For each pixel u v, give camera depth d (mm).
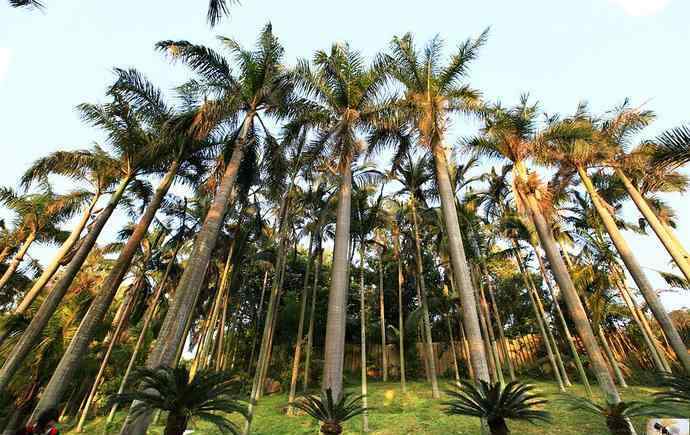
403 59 11109
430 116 10203
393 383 16562
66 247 11805
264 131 11398
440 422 9328
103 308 8570
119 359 15055
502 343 16359
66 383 7590
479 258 16156
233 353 20500
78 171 11602
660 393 5953
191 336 20578
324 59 11820
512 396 5527
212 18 5773
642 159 10414
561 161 11695
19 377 11594
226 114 9695
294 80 11383
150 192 12820
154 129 10688
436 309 18250
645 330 14844
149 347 16484
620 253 10219
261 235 16609
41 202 14320
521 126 10977
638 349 16891
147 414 6215
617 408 5699
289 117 11438
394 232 17078
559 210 15172
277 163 11719
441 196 9914
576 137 10500
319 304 20859
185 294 7582
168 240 14891
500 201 16406
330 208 14672
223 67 10102
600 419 8656
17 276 17281
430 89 10695
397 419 9906
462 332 17875
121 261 9055
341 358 8430
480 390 6430
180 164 11148
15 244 15562
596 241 15336
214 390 5086
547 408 10148
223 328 15570
